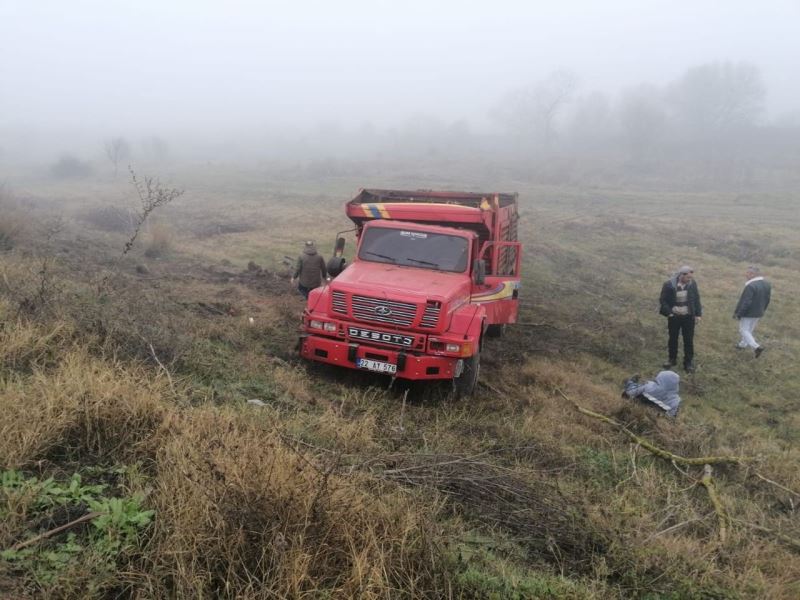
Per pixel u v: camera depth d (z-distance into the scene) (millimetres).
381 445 5246
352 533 3211
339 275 7613
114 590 2729
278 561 2867
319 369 7531
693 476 6121
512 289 10297
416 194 10875
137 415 4109
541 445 5891
